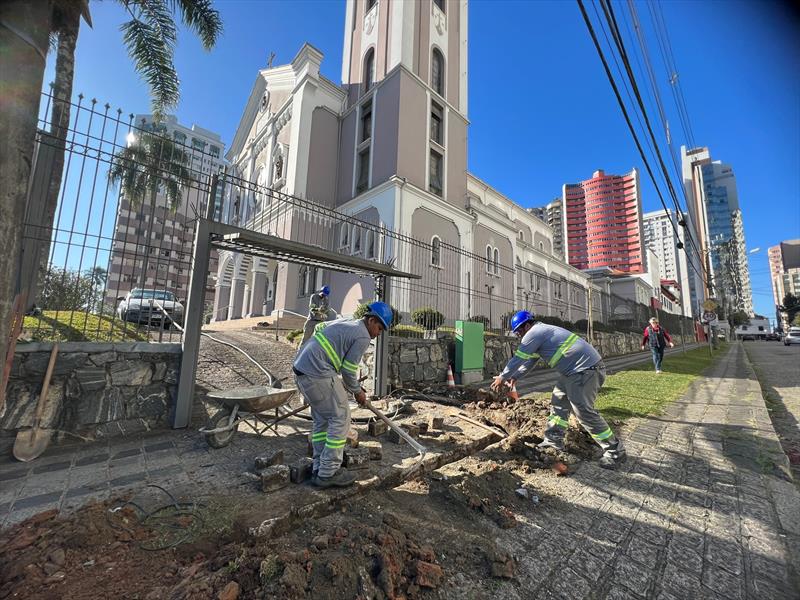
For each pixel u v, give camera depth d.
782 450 4.26
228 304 24.33
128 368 4.47
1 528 2.40
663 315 27.73
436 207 18.11
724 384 8.86
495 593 1.97
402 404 5.77
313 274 18.80
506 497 3.09
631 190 99.75
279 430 4.75
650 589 2.04
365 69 21.45
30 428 3.78
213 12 8.93
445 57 21.36
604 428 3.82
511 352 11.76
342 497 2.88
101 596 1.78
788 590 2.04
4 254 2.55
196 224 4.96
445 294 13.70
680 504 3.02
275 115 23.31
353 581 1.87
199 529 2.38
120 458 3.69
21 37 2.59
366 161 19.97
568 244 111.38
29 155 2.68
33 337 4.46
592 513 2.88
